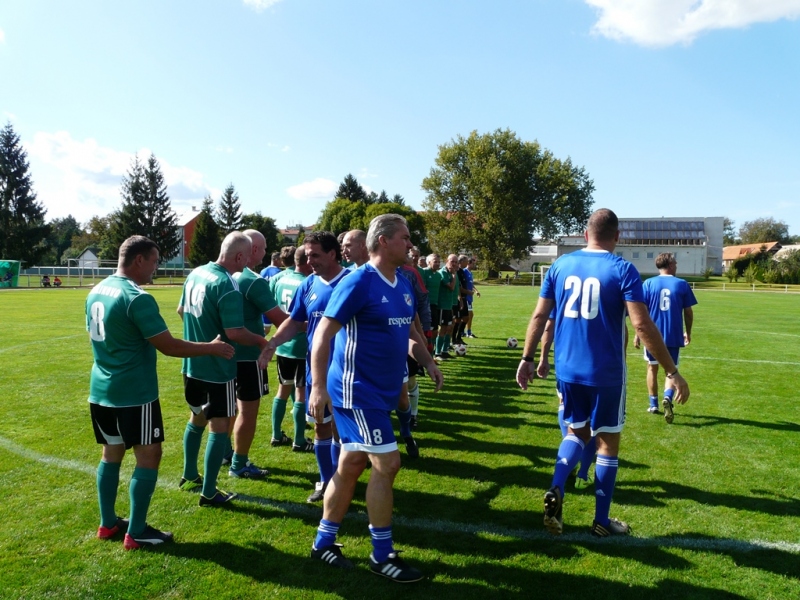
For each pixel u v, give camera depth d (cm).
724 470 480
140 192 5753
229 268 404
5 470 461
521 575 309
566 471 326
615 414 341
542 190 5822
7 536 347
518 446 549
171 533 347
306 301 407
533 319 366
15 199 5138
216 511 390
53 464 475
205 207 6512
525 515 388
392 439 310
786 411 686
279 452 522
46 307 2083
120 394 324
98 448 518
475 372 947
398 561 306
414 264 942
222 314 385
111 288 328
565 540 351
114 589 289
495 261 5647
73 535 350
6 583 293
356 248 429
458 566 318
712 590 295
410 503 408
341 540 351
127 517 377
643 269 7581
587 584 300
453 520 379
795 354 1148
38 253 5203
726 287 4947
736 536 358
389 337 309
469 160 5738
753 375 924
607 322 334
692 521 380
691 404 722
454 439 572
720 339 1388
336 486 317
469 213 5888
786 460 507
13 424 595
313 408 295
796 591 295
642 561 325
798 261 5728
